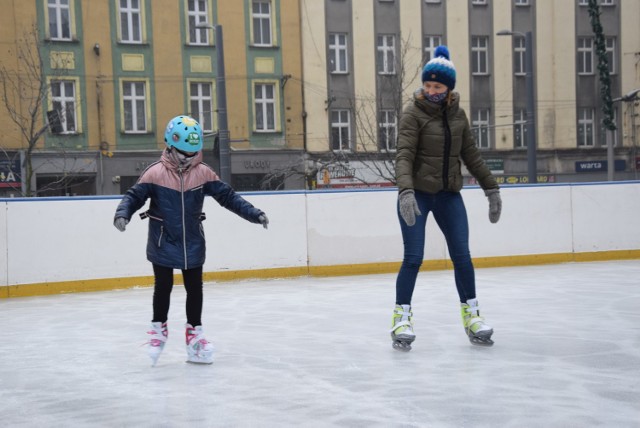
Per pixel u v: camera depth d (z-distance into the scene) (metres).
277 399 3.08
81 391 3.36
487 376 3.41
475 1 28.06
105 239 8.40
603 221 10.29
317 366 3.75
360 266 9.45
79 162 24.36
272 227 9.05
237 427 2.69
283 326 5.22
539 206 10.02
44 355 4.36
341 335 4.75
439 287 7.50
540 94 28.67
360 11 26.95
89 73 24.41
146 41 24.92
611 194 10.30
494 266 9.82
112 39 24.61
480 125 28.30
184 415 2.87
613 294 6.52
